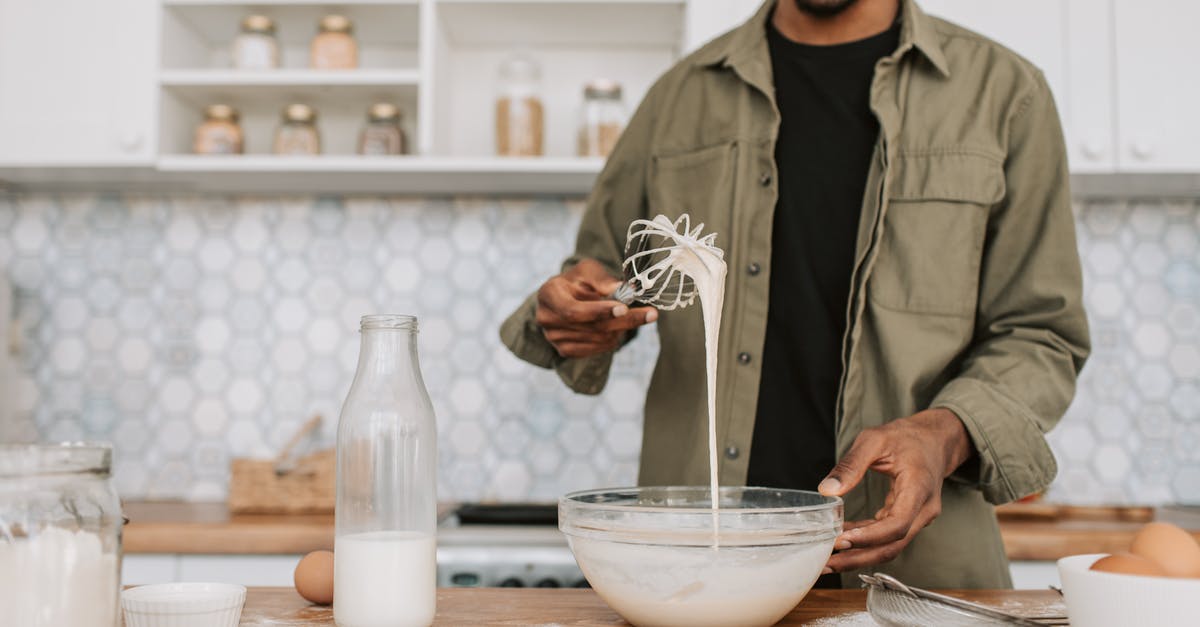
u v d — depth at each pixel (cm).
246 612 79
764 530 68
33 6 185
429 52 186
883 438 82
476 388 210
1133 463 204
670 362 114
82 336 210
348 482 74
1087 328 103
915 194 107
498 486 208
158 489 208
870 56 114
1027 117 106
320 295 211
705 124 119
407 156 191
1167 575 65
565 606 81
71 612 58
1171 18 180
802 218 111
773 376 110
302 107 192
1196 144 179
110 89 184
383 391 74
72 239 212
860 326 104
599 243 128
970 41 112
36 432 208
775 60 119
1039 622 68
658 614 70
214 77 185
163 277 211
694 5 181
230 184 202
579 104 211
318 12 195
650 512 70
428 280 211
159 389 210
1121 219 209
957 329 104
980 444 91
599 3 186
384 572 71
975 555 102
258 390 210
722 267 83
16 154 183
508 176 192
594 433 208
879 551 81
